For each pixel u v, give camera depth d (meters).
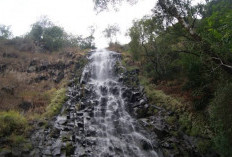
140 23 13.55
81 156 6.82
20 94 11.16
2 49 19.19
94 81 15.50
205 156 7.22
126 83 14.12
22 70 15.68
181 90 11.19
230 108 5.71
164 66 13.36
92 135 8.27
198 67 9.26
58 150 6.82
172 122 9.18
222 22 5.73
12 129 7.44
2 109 9.12
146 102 11.16
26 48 21.16
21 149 6.55
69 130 8.21
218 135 6.32
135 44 14.91
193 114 9.08
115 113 10.59
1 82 12.12
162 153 7.59
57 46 23.70
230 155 5.61
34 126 8.10
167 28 9.02
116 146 7.76
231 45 5.50
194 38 7.27
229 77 6.43
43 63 17.34
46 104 10.45
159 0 8.09
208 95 9.24
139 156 7.43
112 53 21.88
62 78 14.99
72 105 10.84
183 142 8.05
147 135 8.62
